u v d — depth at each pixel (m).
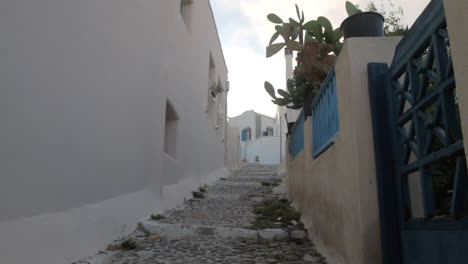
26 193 2.59
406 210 2.07
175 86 6.74
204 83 9.89
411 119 2.02
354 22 2.90
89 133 3.52
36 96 2.71
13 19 2.47
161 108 5.84
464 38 1.23
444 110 1.60
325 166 3.39
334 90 3.06
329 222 3.19
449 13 1.32
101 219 3.66
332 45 4.47
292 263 3.25
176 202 6.30
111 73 4.02
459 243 1.50
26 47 2.60
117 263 3.20
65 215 3.07
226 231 4.29
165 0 6.22
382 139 2.26
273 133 30.81
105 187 3.86
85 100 3.44
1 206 2.36
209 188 8.79
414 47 1.91
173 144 6.85
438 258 1.67
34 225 2.66
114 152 4.10
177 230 4.35
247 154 29.03
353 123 2.36
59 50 3.00
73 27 3.22
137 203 4.63
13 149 2.47
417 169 1.94
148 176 5.19
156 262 3.25
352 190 2.38
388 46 2.46
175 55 6.80
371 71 2.37
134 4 4.74
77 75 3.29
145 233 4.35
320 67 4.26
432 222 1.75
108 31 3.95
